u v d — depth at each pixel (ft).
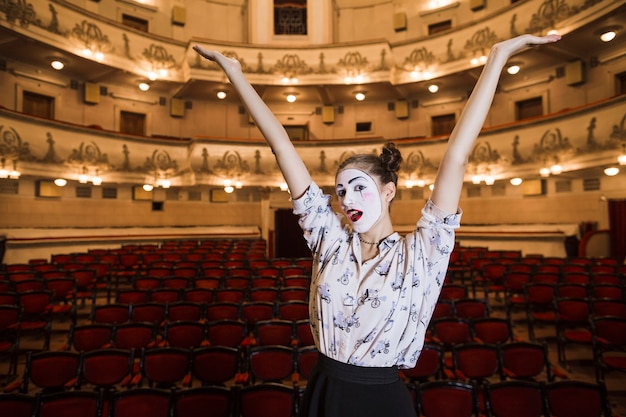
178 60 49.65
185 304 17.99
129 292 20.26
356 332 2.97
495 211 46.70
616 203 37.35
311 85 51.55
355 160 3.43
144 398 9.63
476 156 41.55
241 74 3.43
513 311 26.12
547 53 41.91
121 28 45.39
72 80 47.19
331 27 56.59
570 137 34.37
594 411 9.80
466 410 10.10
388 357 2.94
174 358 12.41
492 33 43.62
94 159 41.01
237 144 47.42
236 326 15.44
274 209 52.95
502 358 12.73
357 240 3.27
